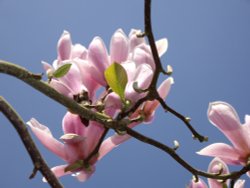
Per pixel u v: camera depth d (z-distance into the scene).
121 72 1.54
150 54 1.62
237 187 1.70
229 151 1.63
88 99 1.59
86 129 1.60
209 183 1.66
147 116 1.64
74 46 1.65
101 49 1.63
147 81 1.57
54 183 1.43
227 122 1.63
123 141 1.61
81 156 1.59
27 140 1.42
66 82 1.59
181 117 1.60
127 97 1.56
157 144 1.57
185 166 1.59
